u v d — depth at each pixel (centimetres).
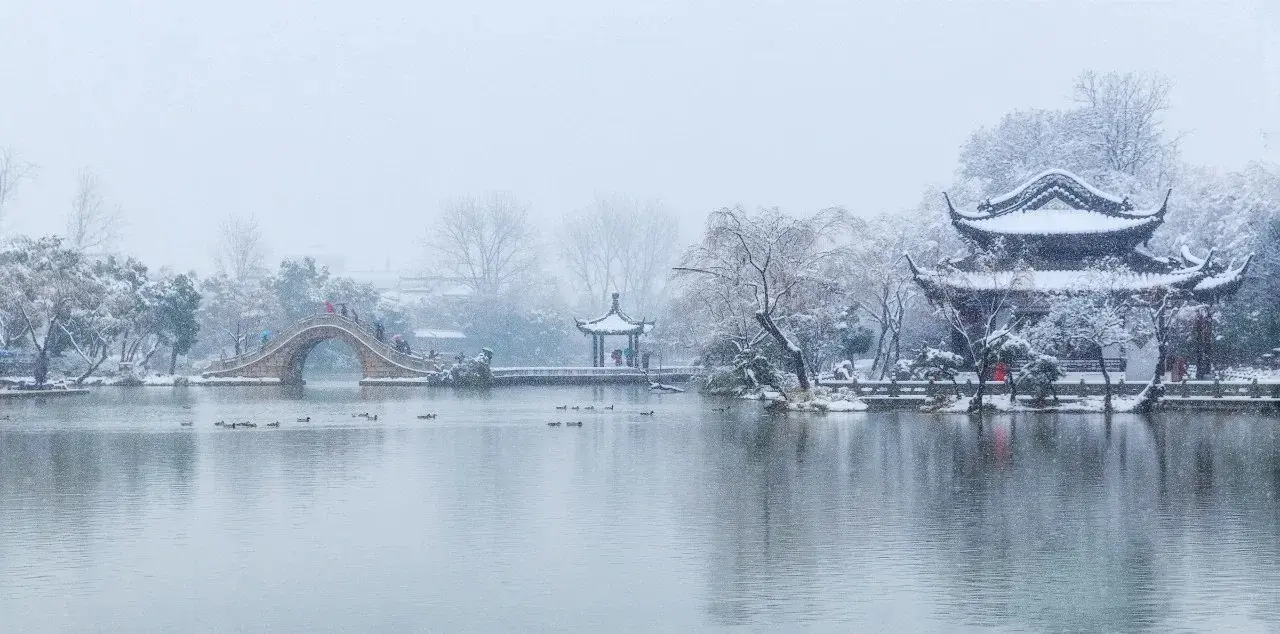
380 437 6178
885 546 3347
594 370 12388
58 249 10469
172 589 2900
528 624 2656
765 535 3484
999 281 8862
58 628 2617
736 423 7025
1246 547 3328
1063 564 3142
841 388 8388
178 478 4562
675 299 10956
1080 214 9644
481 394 10512
